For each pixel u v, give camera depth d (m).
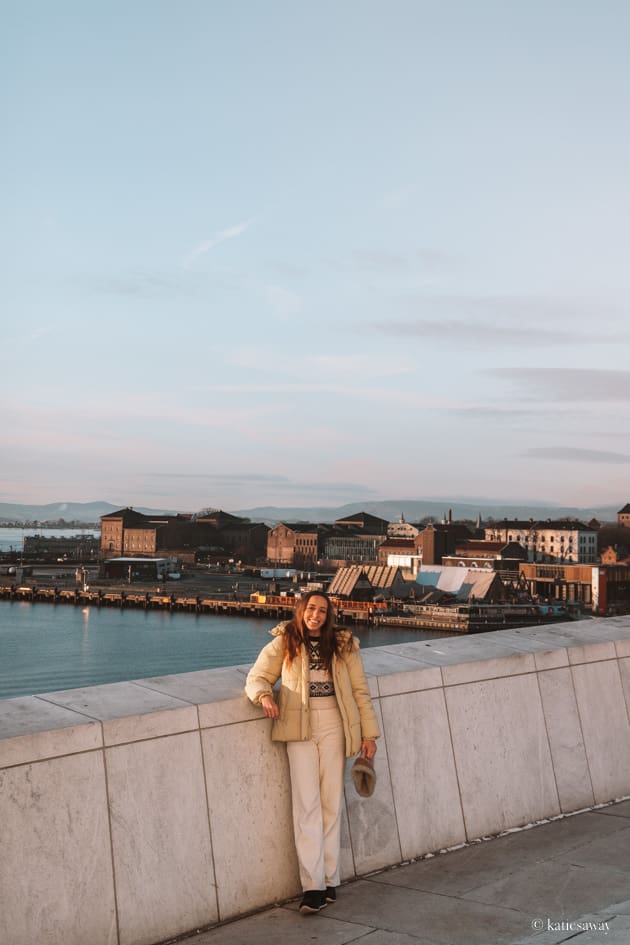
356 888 7.46
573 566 186.88
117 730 6.54
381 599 182.00
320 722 7.16
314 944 6.42
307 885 7.00
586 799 9.61
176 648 140.75
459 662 8.81
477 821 8.63
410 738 8.28
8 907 5.92
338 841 7.23
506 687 9.11
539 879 7.51
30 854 6.05
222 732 7.12
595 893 7.18
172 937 6.62
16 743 6.06
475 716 8.80
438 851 8.27
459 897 7.19
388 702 8.19
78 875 6.24
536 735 9.28
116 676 116.44
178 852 6.75
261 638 152.50
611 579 181.00
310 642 7.23
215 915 6.88
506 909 6.91
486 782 8.77
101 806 6.41
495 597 186.25
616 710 10.09
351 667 7.25
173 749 6.82
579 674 9.81
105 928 6.31
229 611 194.88
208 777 7.00
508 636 10.21
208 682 7.58
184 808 6.82
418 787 8.25
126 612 196.62
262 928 6.76
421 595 190.25
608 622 11.52
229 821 7.07
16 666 122.94
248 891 7.10
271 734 7.27
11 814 6.00
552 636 10.34
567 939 5.93
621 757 10.05
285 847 7.36
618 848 8.27
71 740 6.31
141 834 6.58
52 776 6.20
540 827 8.95
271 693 7.09
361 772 7.11
